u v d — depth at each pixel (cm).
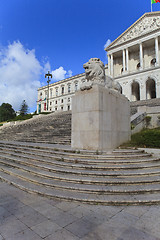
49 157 597
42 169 522
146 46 4084
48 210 311
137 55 4294
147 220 273
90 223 265
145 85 3634
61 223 266
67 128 1286
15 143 1052
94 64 664
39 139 1155
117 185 391
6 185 461
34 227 256
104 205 328
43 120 2112
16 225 262
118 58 4656
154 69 3531
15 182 459
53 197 362
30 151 760
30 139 1229
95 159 524
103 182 395
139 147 682
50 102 7019
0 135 1744
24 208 320
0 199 364
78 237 231
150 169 463
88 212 301
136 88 4169
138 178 414
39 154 651
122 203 327
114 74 4625
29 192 402
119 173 425
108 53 4516
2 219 281
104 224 262
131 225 259
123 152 575
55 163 526
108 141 633
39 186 421
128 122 810
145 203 327
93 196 350
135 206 323
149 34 3741
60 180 432
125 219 276
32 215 293
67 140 945
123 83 3972
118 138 705
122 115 754
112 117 668
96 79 655
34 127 1716
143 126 1093
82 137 630
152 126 1117
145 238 228
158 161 531
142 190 361
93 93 610
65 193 369
